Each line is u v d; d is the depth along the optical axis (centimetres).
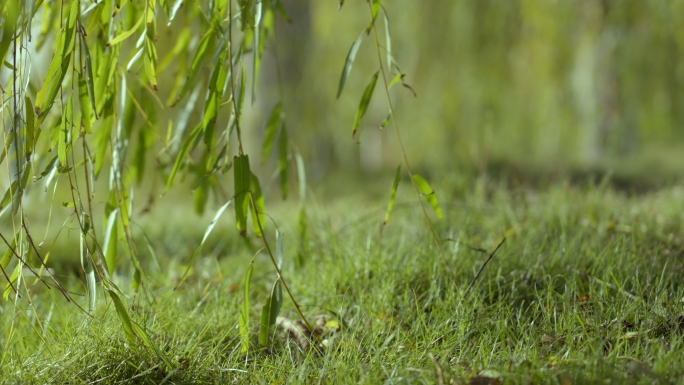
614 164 790
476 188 495
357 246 442
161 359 402
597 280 417
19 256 400
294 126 808
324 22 813
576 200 475
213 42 422
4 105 402
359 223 471
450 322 413
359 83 834
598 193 477
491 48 754
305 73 820
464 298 417
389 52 416
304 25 815
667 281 416
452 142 782
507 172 686
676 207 468
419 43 765
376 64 809
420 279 428
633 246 430
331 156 963
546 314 411
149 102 436
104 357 403
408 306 421
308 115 824
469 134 778
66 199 573
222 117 749
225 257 472
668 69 734
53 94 403
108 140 420
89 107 410
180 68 438
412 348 407
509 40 751
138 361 403
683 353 395
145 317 413
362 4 797
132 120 432
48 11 424
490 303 419
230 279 448
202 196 441
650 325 405
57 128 407
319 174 939
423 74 783
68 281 451
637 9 700
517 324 410
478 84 767
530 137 814
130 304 420
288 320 423
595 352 396
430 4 761
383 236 455
